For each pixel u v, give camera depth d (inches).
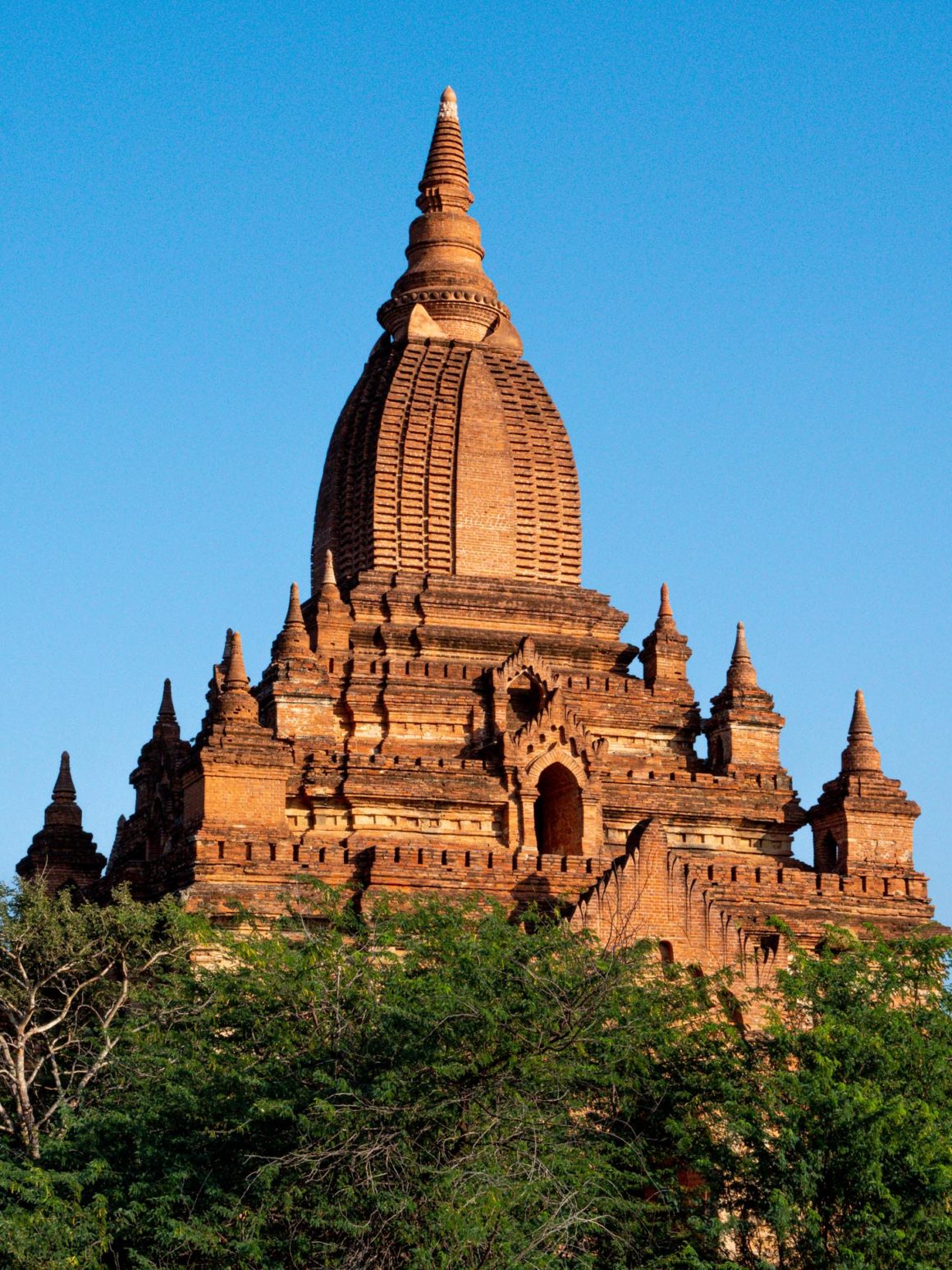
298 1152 3068.4
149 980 4170.8
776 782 5241.1
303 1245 3043.8
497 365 5644.7
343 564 5541.3
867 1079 3440.0
